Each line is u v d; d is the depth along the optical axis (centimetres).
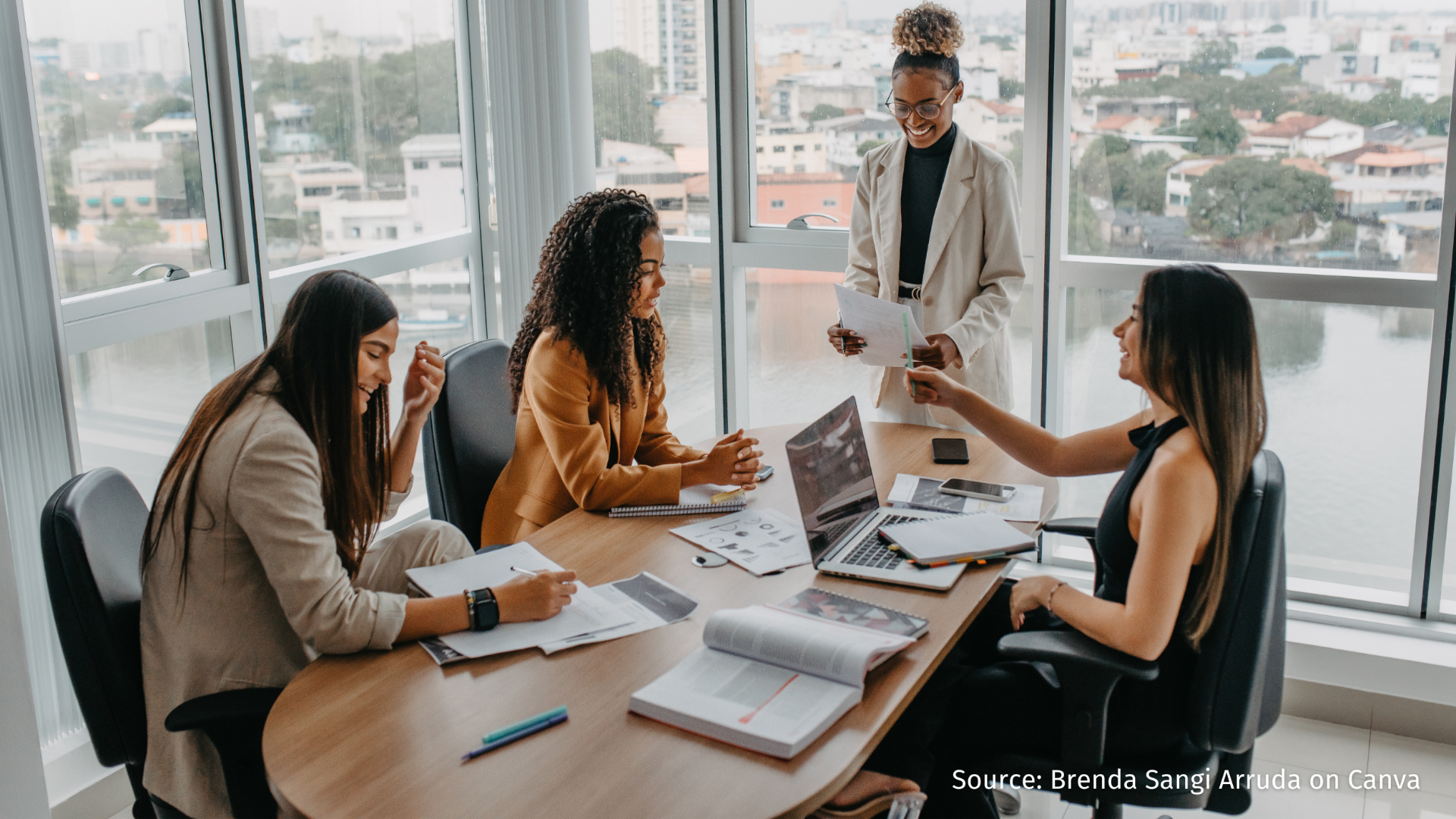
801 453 204
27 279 245
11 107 239
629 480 236
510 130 392
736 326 400
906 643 171
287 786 142
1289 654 309
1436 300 299
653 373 271
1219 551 176
